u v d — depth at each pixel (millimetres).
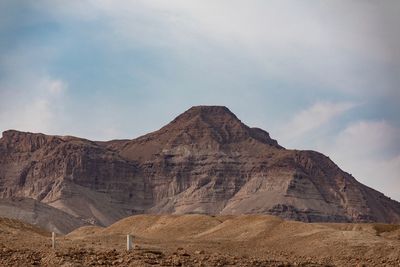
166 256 46125
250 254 62594
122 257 44812
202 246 79188
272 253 74062
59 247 52656
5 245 53438
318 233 93000
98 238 82312
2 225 76875
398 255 77312
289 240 94875
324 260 69250
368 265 65062
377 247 81812
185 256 46531
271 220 113062
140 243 71062
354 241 84750
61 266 42594
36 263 44312
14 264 43906
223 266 43562
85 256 45531
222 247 80562
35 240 60344
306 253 84438
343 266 60562
